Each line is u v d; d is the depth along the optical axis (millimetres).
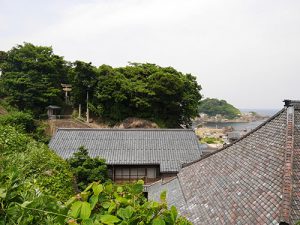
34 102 45250
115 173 23469
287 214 6617
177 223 3506
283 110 11672
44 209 2756
